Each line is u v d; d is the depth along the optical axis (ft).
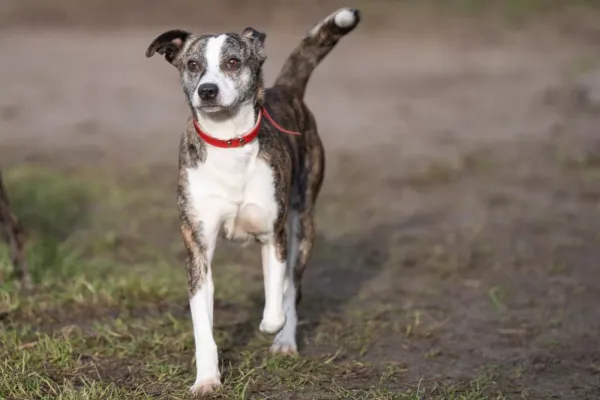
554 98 66.85
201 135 22.67
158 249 36.78
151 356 25.41
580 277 33.55
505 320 29.35
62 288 30.94
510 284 32.86
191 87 23.24
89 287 30.27
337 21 27.89
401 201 44.52
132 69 80.12
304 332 28.09
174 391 23.06
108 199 43.47
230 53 22.81
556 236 38.60
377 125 61.62
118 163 51.13
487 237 38.55
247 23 98.12
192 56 23.18
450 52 87.40
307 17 99.91
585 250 36.68
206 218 22.94
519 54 84.94
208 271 23.11
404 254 36.35
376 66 81.82
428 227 40.29
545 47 87.40
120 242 37.47
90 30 97.09
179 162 23.38
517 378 24.77
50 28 97.96
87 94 70.59
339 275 34.14
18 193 42.39
